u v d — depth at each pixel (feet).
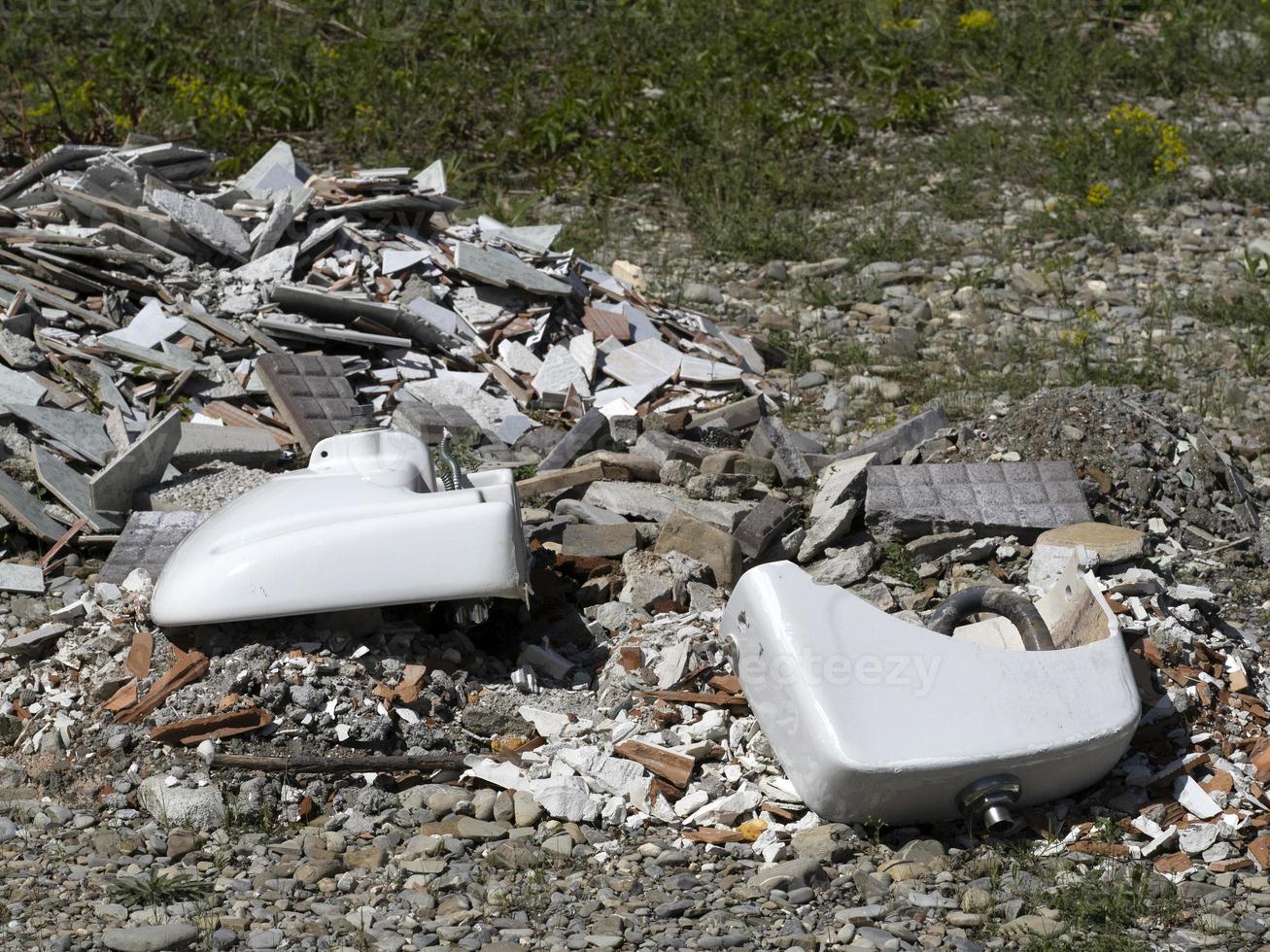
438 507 15.14
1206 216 42.47
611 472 22.57
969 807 13.24
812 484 22.94
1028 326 33.65
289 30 52.70
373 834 13.57
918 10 58.18
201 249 28.17
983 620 16.61
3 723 14.88
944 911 12.36
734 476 22.16
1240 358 31.81
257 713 14.38
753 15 54.90
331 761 14.11
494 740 15.01
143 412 23.43
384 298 28.30
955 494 20.85
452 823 13.70
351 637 15.26
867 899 12.59
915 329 33.35
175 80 45.62
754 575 14.30
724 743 14.96
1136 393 24.13
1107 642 14.03
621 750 14.70
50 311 25.05
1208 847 13.64
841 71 53.88
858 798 13.03
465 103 47.55
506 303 29.30
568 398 26.89
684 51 52.65
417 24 53.01
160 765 14.17
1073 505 20.66
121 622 16.12
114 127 41.34
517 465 23.48
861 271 37.55
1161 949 11.89
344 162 44.09
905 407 28.73
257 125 45.34
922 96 49.26
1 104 45.29
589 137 46.83
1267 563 21.25
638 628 17.34
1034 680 13.46
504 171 44.73
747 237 38.88
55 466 20.47
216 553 15.05
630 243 39.81
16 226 28.17
